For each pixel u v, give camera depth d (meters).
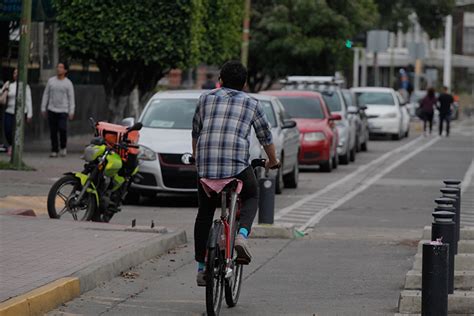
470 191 55.53
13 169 55.16
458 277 26.25
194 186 44.81
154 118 47.38
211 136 23.55
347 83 143.88
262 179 37.41
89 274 26.33
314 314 24.27
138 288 27.06
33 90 76.75
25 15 54.00
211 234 22.67
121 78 69.44
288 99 68.69
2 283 24.64
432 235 23.89
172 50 66.25
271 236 36.72
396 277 29.31
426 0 139.12
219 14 76.94
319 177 63.84
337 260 32.22
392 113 109.25
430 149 94.56
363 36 118.38
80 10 65.75
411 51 138.38
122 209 44.09
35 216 37.56
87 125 91.25
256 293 26.91
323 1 109.88
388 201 50.06
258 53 112.25
